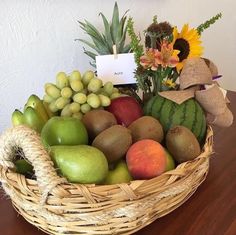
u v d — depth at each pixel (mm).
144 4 1010
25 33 781
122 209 479
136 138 590
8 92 803
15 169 522
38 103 643
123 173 535
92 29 818
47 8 796
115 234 505
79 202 463
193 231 537
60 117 577
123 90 778
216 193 621
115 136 539
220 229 539
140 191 478
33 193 481
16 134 474
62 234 501
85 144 566
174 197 548
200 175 599
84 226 486
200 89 677
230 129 856
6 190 544
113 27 812
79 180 479
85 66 923
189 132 581
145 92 736
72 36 866
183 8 1166
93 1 875
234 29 1486
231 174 676
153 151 521
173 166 575
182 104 647
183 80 672
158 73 698
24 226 556
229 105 1005
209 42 1342
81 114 662
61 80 668
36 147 461
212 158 732
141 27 1021
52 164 464
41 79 849
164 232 537
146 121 603
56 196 454
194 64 670
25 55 800
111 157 542
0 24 739
